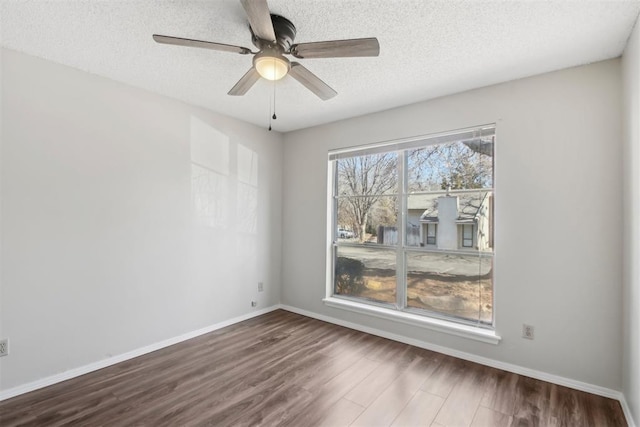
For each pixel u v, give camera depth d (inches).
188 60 91.7
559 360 92.4
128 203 107.6
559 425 74.3
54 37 79.7
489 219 108.0
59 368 92.7
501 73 96.9
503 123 102.5
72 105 95.3
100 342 101.0
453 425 74.5
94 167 99.9
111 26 75.3
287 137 165.3
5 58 84.0
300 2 65.7
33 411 78.4
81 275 97.2
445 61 89.8
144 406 80.8
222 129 137.3
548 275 94.5
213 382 92.7
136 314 109.7
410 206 126.9
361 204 141.5
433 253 120.6
